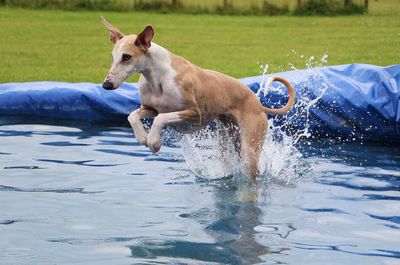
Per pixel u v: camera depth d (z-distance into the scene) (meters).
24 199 9.03
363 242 7.72
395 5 37.00
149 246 7.45
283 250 7.41
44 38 23.81
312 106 13.04
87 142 12.16
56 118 13.88
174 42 23.05
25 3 33.62
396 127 12.59
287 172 10.73
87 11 32.78
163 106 9.34
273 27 27.98
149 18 30.36
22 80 16.34
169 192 9.54
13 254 7.12
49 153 11.38
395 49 21.75
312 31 26.64
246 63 19.12
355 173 10.73
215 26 28.06
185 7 33.41
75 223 8.16
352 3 33.12
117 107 13.57
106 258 7.08
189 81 9.30
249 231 8.04
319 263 7.05
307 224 8.33
